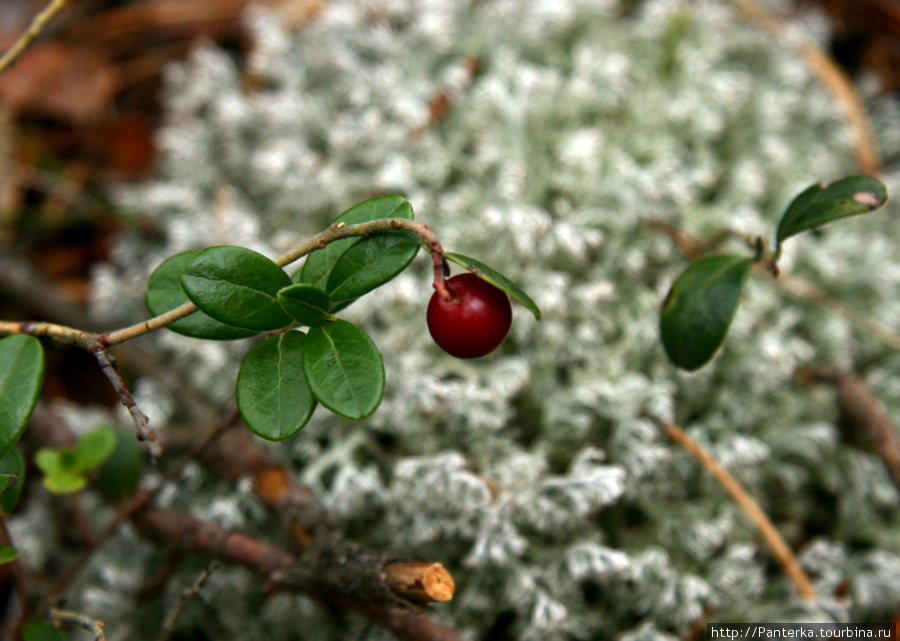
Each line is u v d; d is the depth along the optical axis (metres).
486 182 0.21
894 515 0.20
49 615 0.16
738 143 0.24
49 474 0.16
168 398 0.20
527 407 0.20
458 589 0.18
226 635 0.19
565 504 0.18
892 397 0.20
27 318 0.24
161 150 0.28
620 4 0.27
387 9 0.25
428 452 0.19
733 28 0.26
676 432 0.18
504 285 0.13
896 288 0.22
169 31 0.29
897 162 0.26
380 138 0.22
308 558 0.16
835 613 0.18
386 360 0.19
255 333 0.14
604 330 0.20
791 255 0.20
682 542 0.18
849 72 0.29
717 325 0.15
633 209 0.20
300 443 0.19
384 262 0.13
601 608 0.18
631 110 0.23
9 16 0.29
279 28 0.25
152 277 0.14
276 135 0.24
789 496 0.20
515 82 0.22
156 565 0.19
